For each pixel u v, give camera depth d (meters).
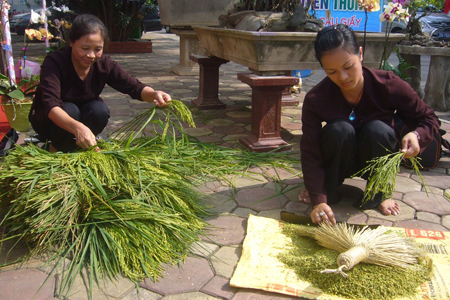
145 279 1.95
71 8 12.86
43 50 11.40
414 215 2.57
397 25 10.94
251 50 3.32
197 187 2.89
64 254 2.07
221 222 2.47
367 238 1.97
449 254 2.09
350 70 2.11
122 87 2.92
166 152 2.88
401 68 5.41
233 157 3.35
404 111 2.42
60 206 2.11
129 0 12.06
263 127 3.56
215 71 5.04
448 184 3.02
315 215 2.28
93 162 2.25
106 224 2.09
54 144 3.03
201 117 4.73
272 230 2.32
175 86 6.67
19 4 17.30
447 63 5.26
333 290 1.84
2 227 2.35
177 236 2.17
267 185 2.98
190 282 1.94
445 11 5.52
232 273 2.01
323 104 2.42
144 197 2.19
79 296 1.83
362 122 2.47
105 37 2.65
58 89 2.67
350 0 5.22
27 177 2.12
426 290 1.83
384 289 1.80
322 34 2.12
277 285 1.88
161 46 13.81
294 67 3.38
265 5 3.83
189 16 7.46
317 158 2.41
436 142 3.19
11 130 3.40
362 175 2.59
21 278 1.94
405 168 3.30
